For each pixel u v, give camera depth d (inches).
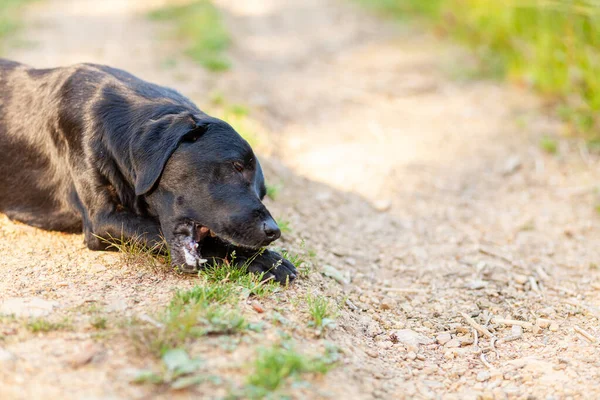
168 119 239.9
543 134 438.0
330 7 810.2
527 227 342.0
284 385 182.2
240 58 589.3
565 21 460.1
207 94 454.6
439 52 608.4
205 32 614.9
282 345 201.2
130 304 218.8
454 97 506.3
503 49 571.5
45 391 174.1
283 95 504.4
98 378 180.1
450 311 267.3
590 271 302.4
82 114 255.9
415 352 236.1
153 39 626.2
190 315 200.8
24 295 223.0
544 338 248.4
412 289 282.5
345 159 404.5
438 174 394.0
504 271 300.8
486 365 230.7
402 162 404.5
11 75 284.4
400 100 502.6
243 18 757.9
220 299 221.6
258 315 218.4
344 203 356.2
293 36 683.4
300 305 233.1
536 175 391.9
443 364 231.5
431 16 712.4
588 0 425.7
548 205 362.6
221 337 200.4
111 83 264.5
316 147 420.8
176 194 234.8
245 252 245.6
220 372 184.4
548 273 301.0
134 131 244.1
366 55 611.5
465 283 289.9
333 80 544.4
